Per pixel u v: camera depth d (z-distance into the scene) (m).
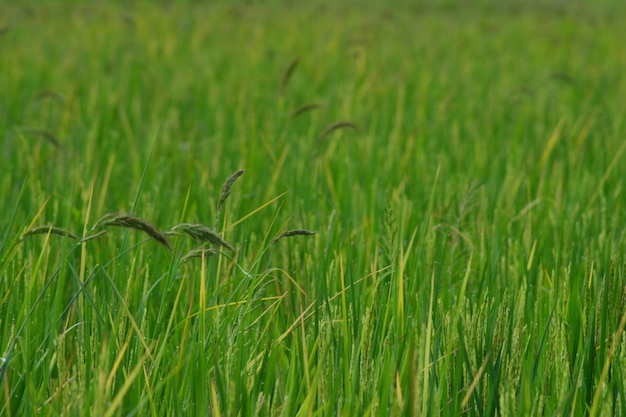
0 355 11.78
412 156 26.36
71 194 18.47
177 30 64.38
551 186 22.95
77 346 11.11
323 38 62.88
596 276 15.05
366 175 23.92
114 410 9.30
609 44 62.06
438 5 105.19
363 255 15.84
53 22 66.38
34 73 42.31
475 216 20.25
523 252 17.02
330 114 33.53
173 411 10.40
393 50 56.16
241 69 45.81
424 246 16.28
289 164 24.69
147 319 12.64
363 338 11.02
